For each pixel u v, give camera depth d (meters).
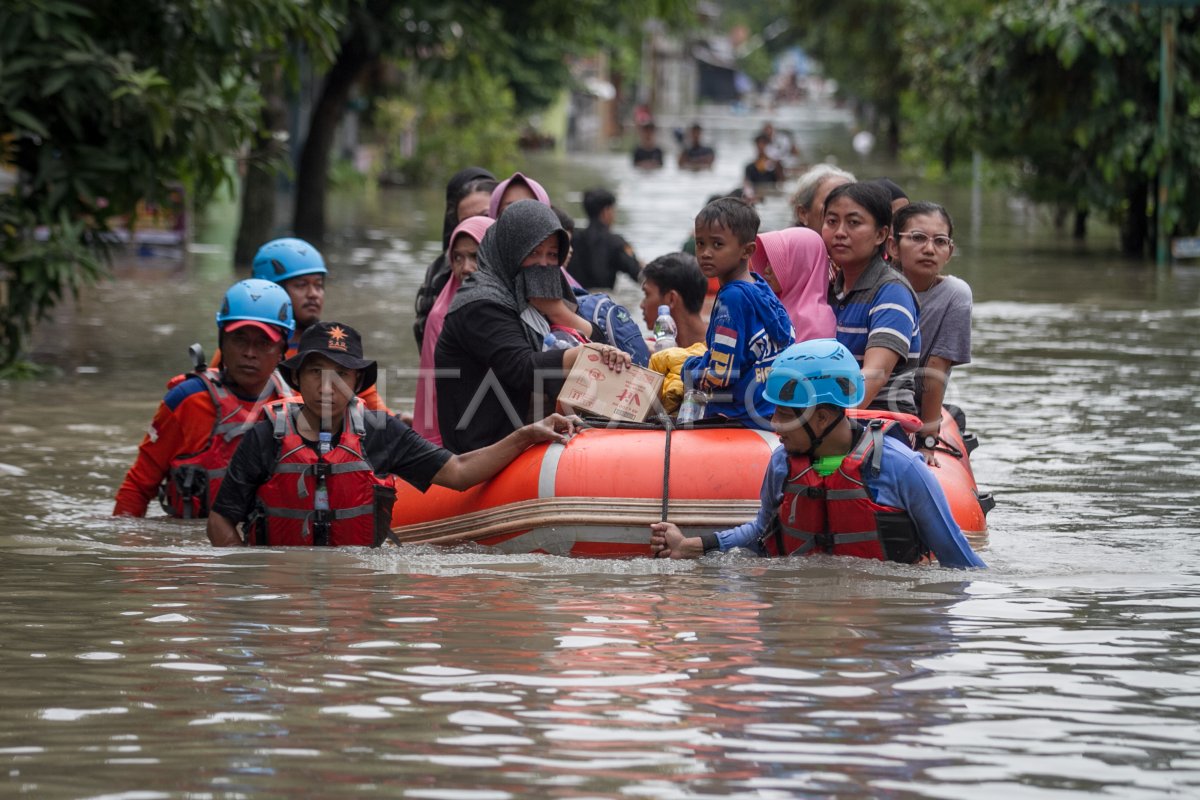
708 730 8.88
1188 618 11.51
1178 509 16.58
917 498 12.88
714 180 88.69
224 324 15.61
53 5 25.44
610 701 9.41
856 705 9.34
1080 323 34.38
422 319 17.84
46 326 32.06
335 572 12.92
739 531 13.49
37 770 8.23
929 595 12.10
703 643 10.68
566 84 104.19
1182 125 48.78
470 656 10.34
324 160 52.84
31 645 10.64
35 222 26.80
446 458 14.27
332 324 13.72
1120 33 48.38
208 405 15.72
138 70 27.41
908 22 79.50
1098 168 52.12
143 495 15.99
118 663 10.20
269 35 28.42
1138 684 9.82
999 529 15.45
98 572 12.96
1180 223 49.97
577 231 29.91
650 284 16.67
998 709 9.30
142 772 8.21
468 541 14.60
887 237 14.29
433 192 82.00
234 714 9.16
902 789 8.04
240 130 28.05
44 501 16.86
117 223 47.31
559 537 14.02
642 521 13.87
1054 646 10.68
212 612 11.55
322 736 8.77
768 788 8.02
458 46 51.09
